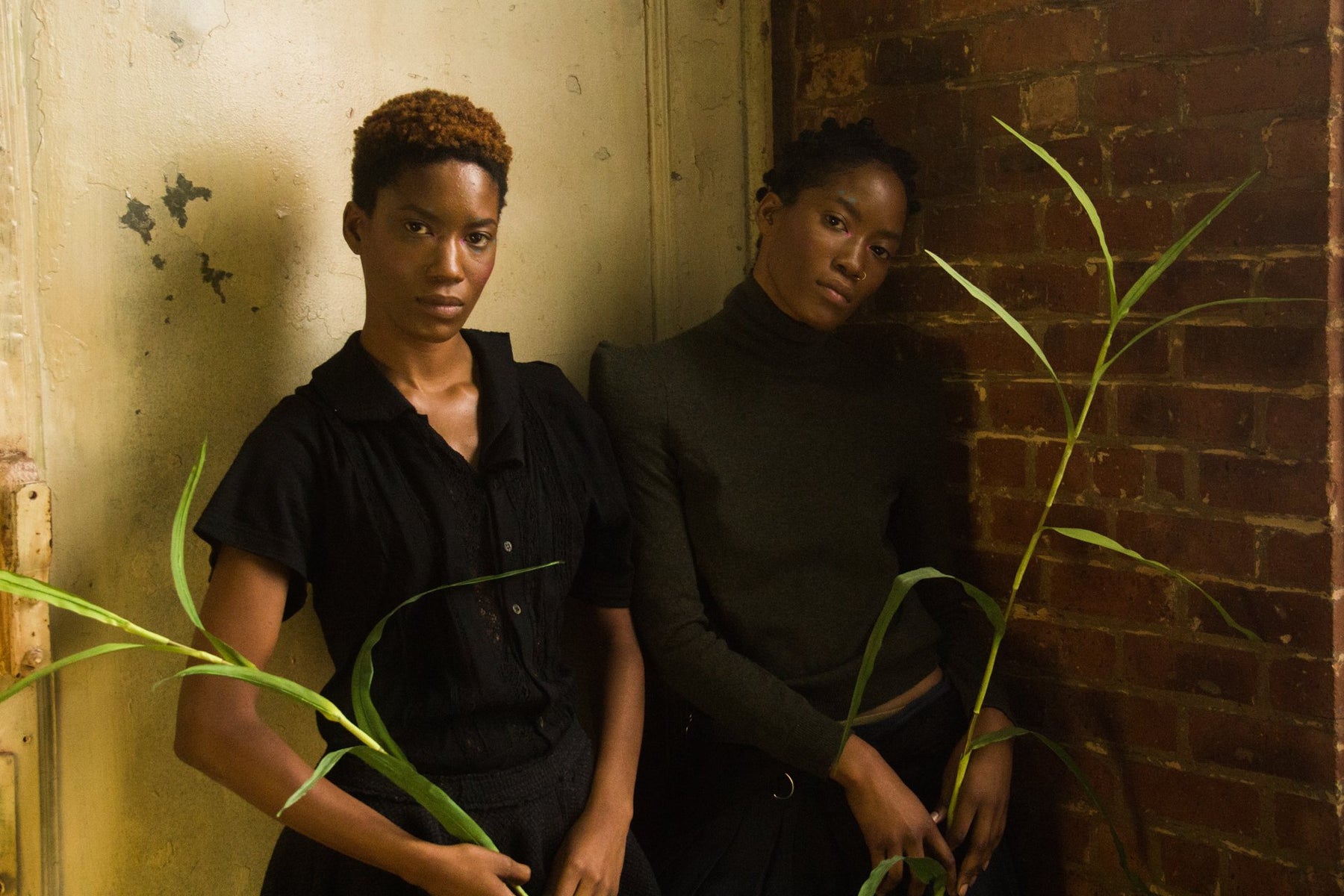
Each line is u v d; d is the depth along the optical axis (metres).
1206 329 1.54
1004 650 1.77
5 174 1.16
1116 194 1.59
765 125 1.96
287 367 1.42
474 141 1.21
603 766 1.34
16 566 1.15
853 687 1.57
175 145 1.29
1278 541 1.50
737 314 1.62
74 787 1.26
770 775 1.56
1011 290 1.70
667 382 1.57
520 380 1.36
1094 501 1.66
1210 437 1.55
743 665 1.51
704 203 1.92
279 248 1.40
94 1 1.22
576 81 1.71
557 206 1.70
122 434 1.27
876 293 1.84
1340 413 1.46
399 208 1.20
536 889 1.23
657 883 1.46
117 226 1.25
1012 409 1.72
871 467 1.62
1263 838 1.55
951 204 1.75
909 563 1.73
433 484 1.22
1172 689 1.61
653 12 1.80
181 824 1.36
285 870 1.23
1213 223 1.51
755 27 1.94
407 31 1.50
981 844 1.53
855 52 1.84
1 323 1.16
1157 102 1.55
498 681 1.23
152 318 1.29
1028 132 1.66
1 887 1.21
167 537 1.32
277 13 1.37
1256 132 1.47
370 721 1.00
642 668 1.46
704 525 1.56
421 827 1.18
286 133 1.39
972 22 1.70
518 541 1.26
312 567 1.22
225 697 1.13
